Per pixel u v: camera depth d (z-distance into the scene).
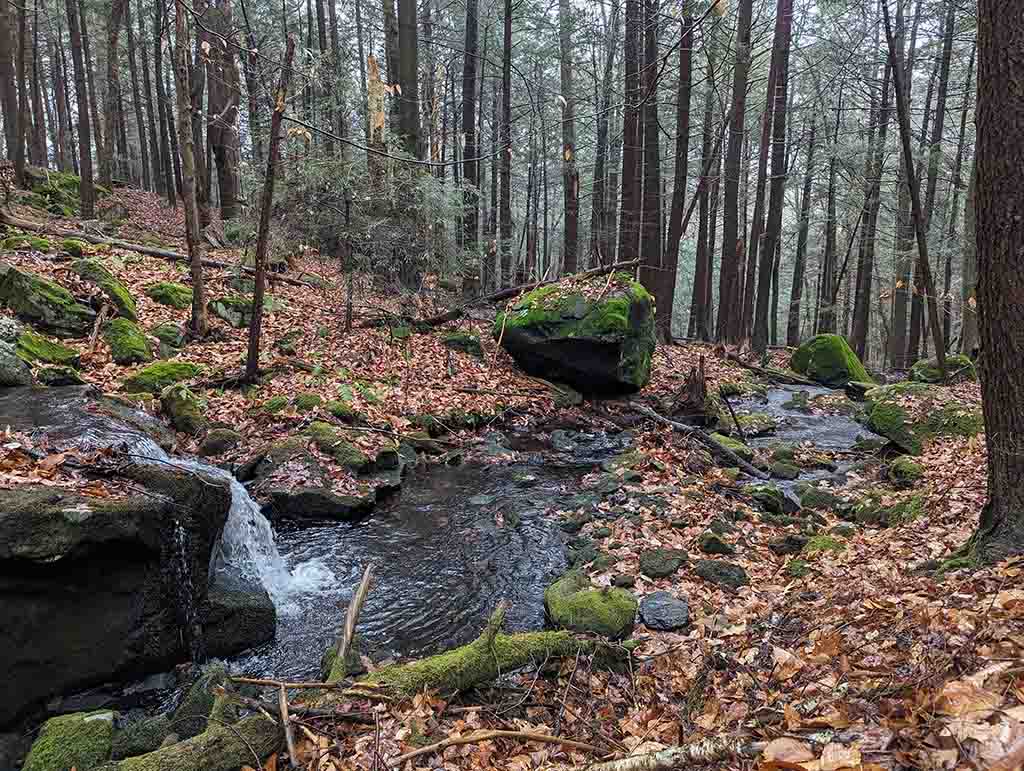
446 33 29.11
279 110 9.27
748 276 24.88
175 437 8.34
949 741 2.26
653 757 2.83
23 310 9.52
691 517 7.53
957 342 28.45
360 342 12.91
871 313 39.62
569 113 20.88
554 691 4.24
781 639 4.21
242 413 9.46
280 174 14.20
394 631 5.60
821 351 17.77
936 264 23.30
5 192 15.41
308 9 24.72
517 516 8.07
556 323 13.27
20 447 5.05
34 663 4.12
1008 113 4.00
